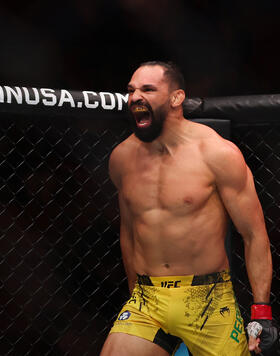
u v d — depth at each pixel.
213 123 8.03
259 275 6.49
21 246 17.38
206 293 6.41
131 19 27.75
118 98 8.12
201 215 6.43
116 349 6.39
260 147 17.25
